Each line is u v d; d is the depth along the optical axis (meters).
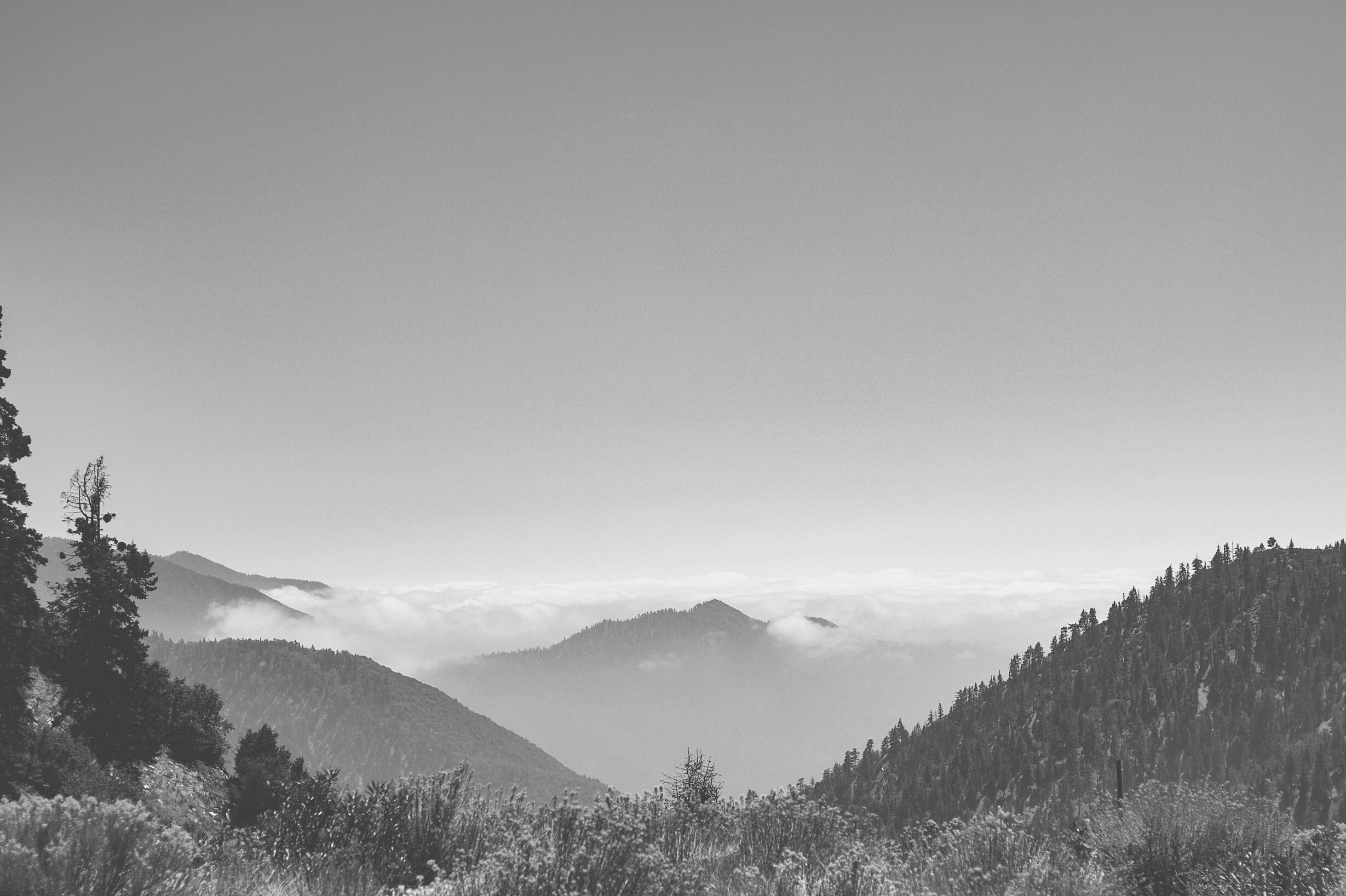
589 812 9.39
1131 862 12.31
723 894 9.77
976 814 13.32
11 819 7.54
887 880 9.95
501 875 8.09
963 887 11.10
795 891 9.66
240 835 10.85
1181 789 13.12
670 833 11.95
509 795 11.52
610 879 8.34
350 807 11.16
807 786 13.64
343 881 9.73
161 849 7.97
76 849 7.40
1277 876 11.34
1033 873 11.11
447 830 10.87
